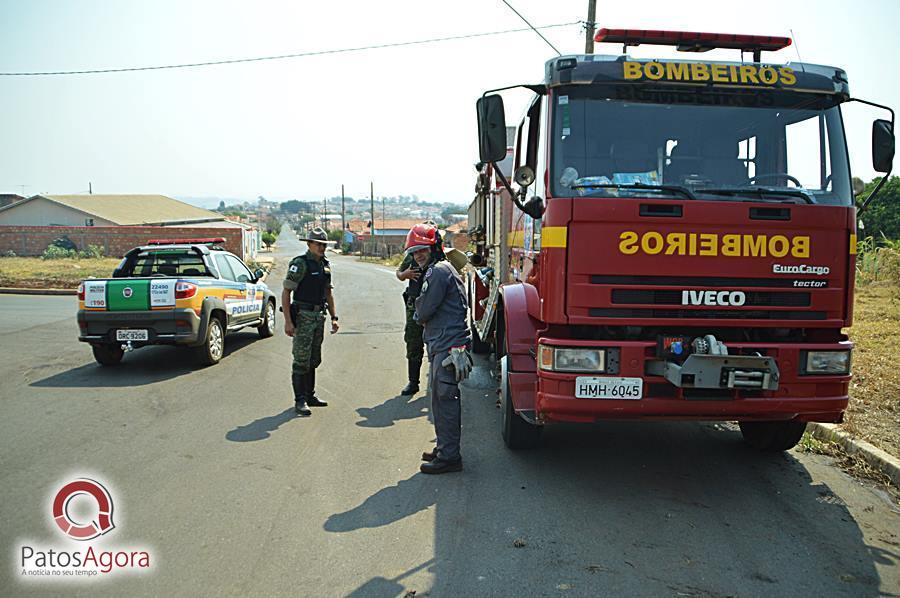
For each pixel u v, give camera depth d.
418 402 7.70
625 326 4.75
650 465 5.64
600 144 4.90
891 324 11.94
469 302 11.23
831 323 4.73
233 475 5.33
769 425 5.75
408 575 3.78
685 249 4.58
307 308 7.16
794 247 4.65
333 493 4.98
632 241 4.57
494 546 4.14
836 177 4.95
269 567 3.87
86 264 33.56
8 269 29.34
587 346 4.58
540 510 4.69
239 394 8.00
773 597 3.59
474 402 7.78
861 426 6.20
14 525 4.42
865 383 7.73
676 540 4.24
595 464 5.65
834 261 4.70
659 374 4.62
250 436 6.35
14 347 11.20
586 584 3.69
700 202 4.58
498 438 6.38
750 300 4.63
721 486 5.16
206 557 3.98
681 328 4.73
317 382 8.73
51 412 7.15
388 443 6.18
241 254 43.31
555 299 4.63
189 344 9.23
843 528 4.43
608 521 4.51
